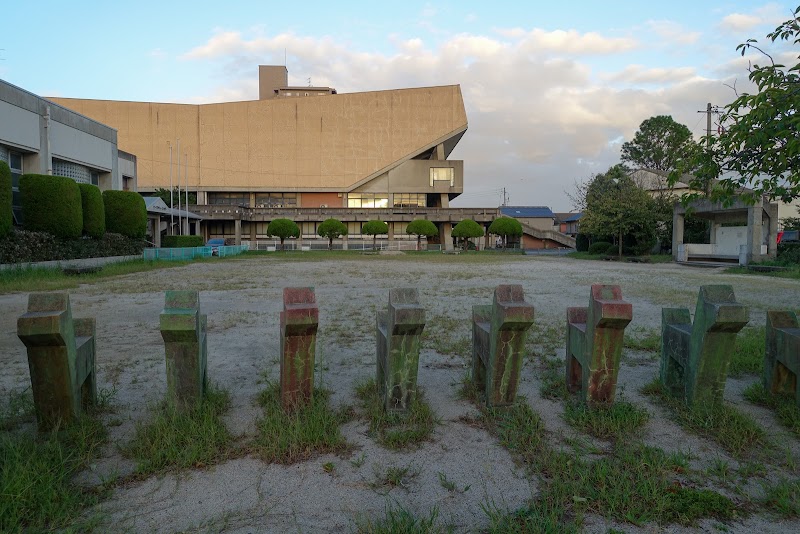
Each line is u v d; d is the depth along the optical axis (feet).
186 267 76.48
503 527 7.72
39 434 10.75
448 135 213.46
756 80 14.28
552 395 14.05
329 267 78.89
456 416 12.58
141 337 22.76
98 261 69.26
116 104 202.08
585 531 7.74
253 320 27.73
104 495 8.68
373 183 215.31
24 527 7.77
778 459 10.23
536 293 41.98
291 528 7.81
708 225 112.37
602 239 129.29
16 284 43.98
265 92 283.79
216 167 207.00
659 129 172.86
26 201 60.90
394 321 11.52
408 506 8.47
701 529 7.84
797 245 83.76
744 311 11.46
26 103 67.31
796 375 12.41
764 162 14.78
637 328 25.26
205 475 9.47
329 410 12.35
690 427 11.60
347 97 210.79
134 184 115.34
